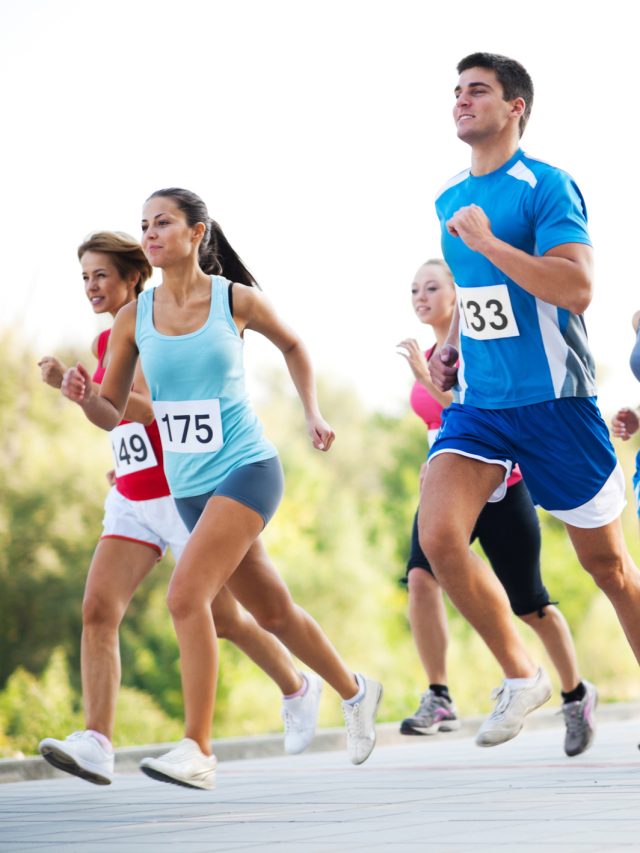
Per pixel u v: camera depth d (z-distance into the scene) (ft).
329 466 244.22
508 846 14.42
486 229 22.11
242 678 125.70
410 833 16.02
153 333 22.99
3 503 136.77
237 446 22.71
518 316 22.81
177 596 21.67
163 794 24.00
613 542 23.57
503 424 23.13
